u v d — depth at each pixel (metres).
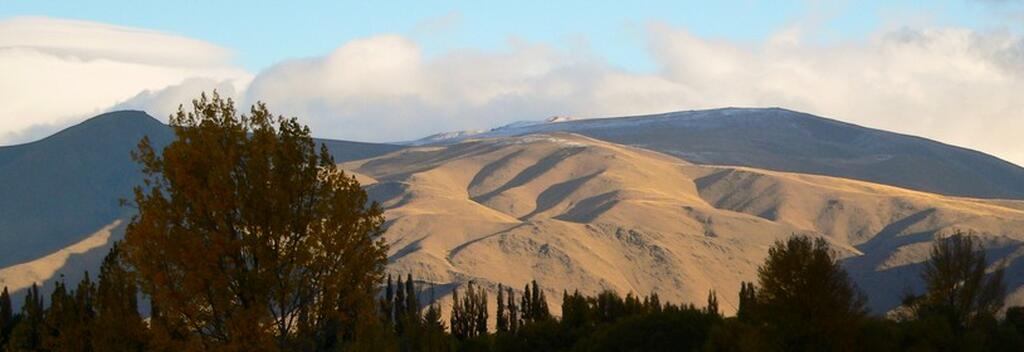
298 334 36.91
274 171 36.59
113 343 45.97
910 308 83.44
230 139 36.91
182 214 36.16
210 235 36.19
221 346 35.31
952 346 72.06
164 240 35.59
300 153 37.19
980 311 79.56
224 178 36.06
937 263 80.38
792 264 65.25
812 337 65.12
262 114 37.72
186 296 35.72
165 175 36.38
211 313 36.25
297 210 36.91
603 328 97.56
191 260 35.53
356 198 37.75
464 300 153.50
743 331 72.06
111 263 49.22
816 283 64.75
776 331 66.06
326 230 36.81
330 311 37.06
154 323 36.19
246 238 36.31
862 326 68.06
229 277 36.09
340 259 37.22
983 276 79.81
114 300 47.12
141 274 35.66
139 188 36.69
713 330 74.69
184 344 35.84
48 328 61.97
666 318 92.19
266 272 35.97
